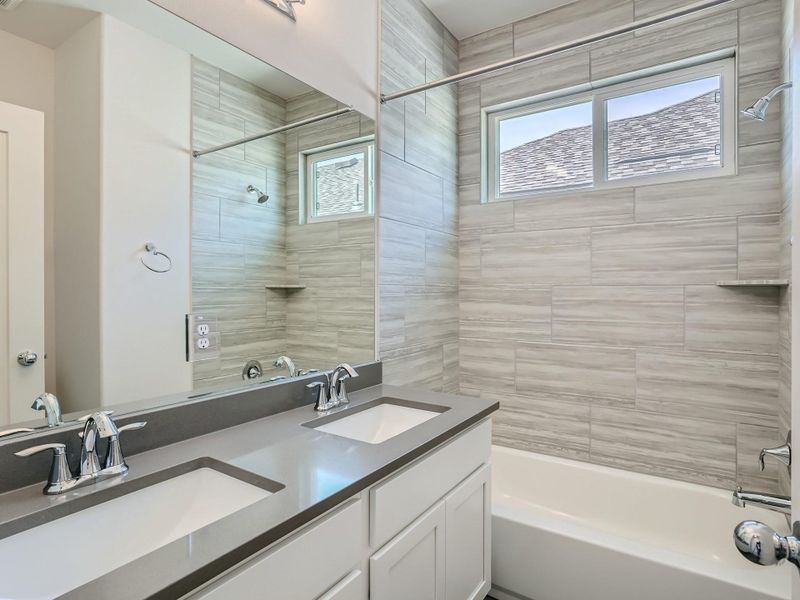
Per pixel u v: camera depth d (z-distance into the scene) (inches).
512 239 102.7
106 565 34.3
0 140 37.9
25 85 39.3
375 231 82.1
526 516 71.9
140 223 47.9
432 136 99.1
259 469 40.2
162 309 50.0
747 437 79.7
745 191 78.9
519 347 102.2
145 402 47.9
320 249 71.1
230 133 57.7
